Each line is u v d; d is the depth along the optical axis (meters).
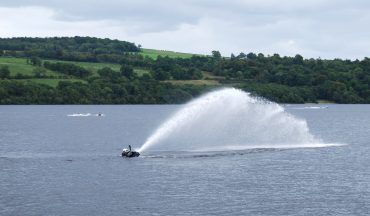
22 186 138.50
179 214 112.56
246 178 147.12
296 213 113.25
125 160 179.50
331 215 112.06
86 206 118.81
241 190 132.88
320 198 125.19
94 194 129.62
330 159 180.38
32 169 163.88
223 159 178.88
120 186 138.25
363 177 149.38
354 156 188.62
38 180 146.12
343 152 199.62
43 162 178.75
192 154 191.12
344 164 170.25
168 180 144.62
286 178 147.25
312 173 154.75
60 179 147.38
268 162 172.62
